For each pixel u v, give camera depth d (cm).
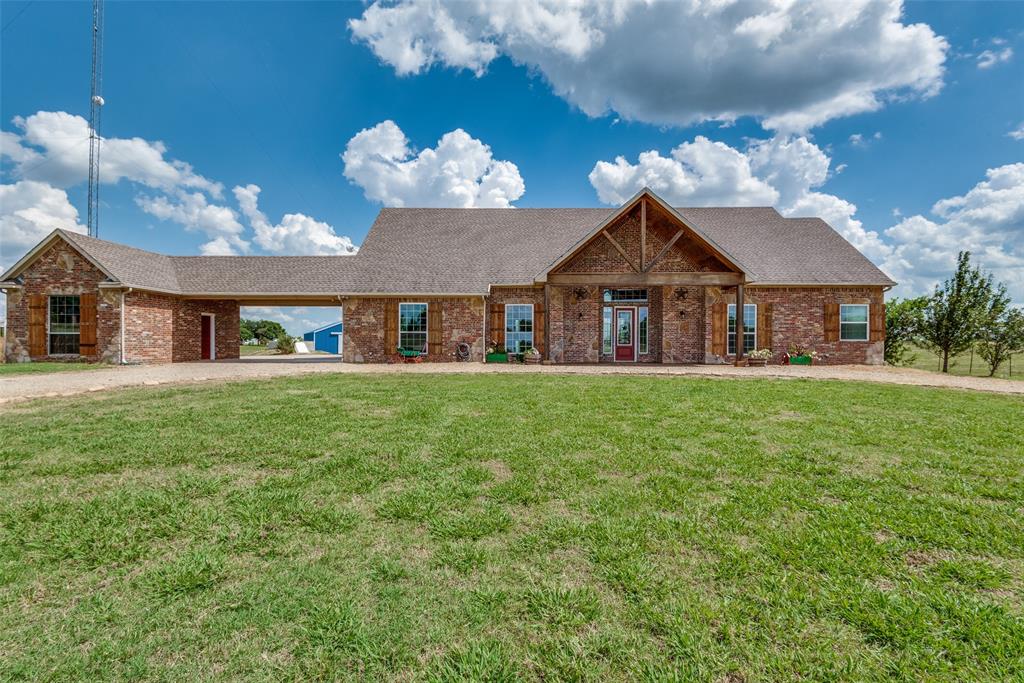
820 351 1773
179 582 245
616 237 1795
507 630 210
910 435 582
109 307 1683
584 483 405
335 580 250
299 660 191
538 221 2192
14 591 239
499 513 339
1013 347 1708
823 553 280
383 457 480
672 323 1784
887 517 335
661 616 219
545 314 1712
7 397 826
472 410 743
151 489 389
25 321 1695
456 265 1922
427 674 183
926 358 2453
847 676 183
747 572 259
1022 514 342
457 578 253
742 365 1633
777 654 195
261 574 256
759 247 1948
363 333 1838
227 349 2308
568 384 1088
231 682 179
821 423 652
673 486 398
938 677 182
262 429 603
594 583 248
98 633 208
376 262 1953
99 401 826
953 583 251
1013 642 200
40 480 412
